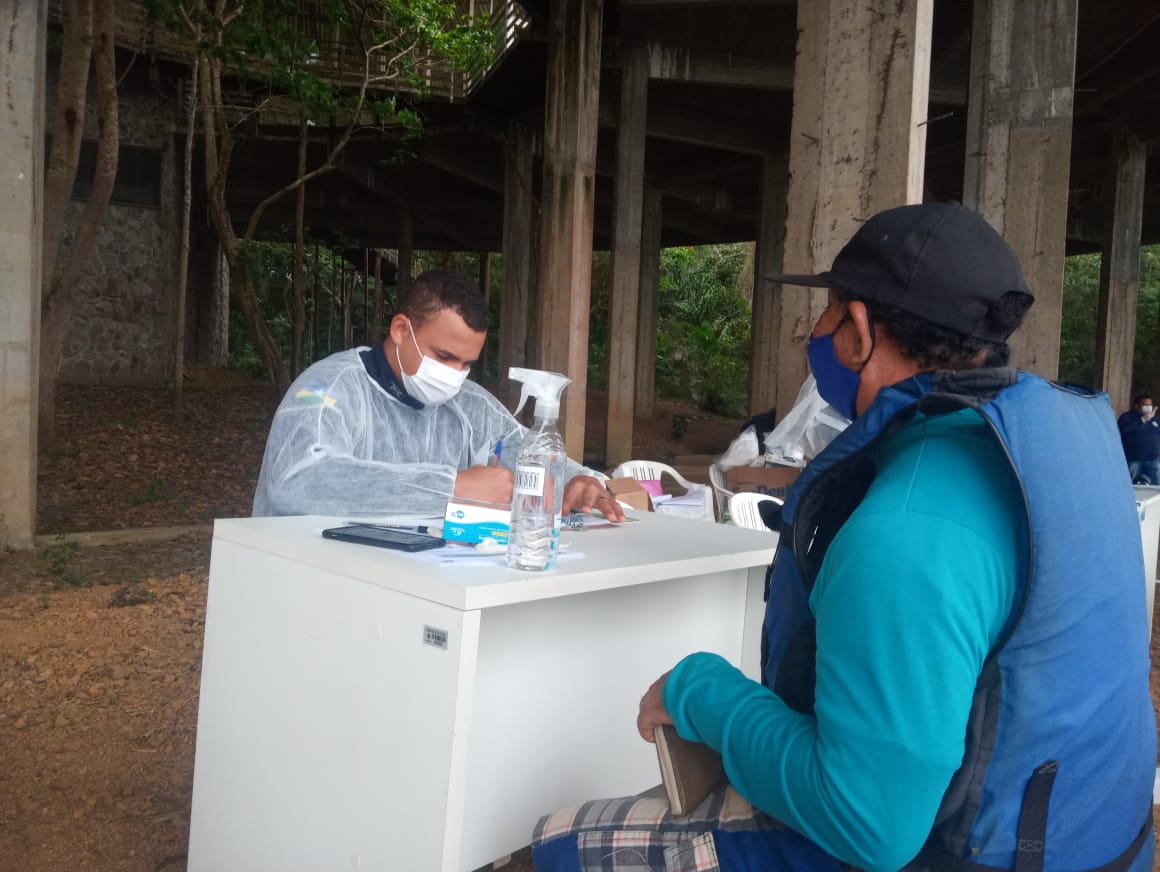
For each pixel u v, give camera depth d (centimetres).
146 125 1588
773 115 1580
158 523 759
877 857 105
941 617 102
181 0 997
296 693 179
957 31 1233
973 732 110
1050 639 107
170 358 1638
